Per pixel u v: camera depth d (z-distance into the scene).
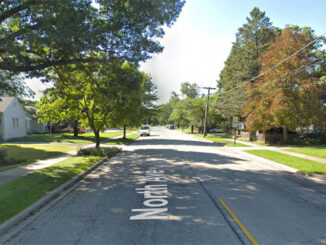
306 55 22.84
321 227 4.73
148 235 4.36
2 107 27.12
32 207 5.71
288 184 8.46
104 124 17.84
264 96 23.75
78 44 8.76
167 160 13.77
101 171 10.75
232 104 39.09
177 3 9.91
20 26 10.95
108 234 4.42
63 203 6.30
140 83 11.41
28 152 16.19
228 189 7.58
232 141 29.77
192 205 6.02
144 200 6.47
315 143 24.19
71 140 26.75
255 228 4.65
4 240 4.25
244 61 41.31
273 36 41.25
